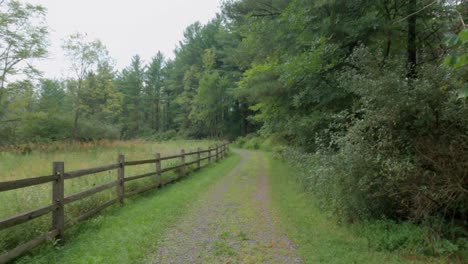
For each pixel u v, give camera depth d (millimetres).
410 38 7359
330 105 8148
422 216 3838
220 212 5445
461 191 3424
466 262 3096
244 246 3760
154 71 52594
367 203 4375
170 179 8461
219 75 36656
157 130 52469
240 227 4547
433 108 3771
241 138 33469
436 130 3842
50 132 18516
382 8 7461
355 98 7176
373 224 4141
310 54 7418
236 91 17250
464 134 3635
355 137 4246
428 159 3660
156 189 7465
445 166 3570
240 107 39500
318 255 3441
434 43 7660
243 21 14086
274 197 6766
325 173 4578
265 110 11781
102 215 4914
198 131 42312
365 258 3332
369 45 7707
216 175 10273
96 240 3805
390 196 3959
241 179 9562
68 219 4086
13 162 9625
